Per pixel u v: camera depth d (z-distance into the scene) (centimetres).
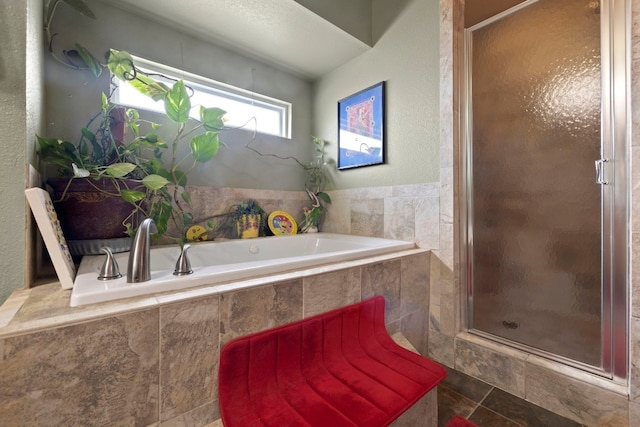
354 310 112
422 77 172
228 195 204
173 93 140
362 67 211
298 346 95
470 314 154
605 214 112
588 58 115
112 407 67
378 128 197
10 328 58
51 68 145
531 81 132
